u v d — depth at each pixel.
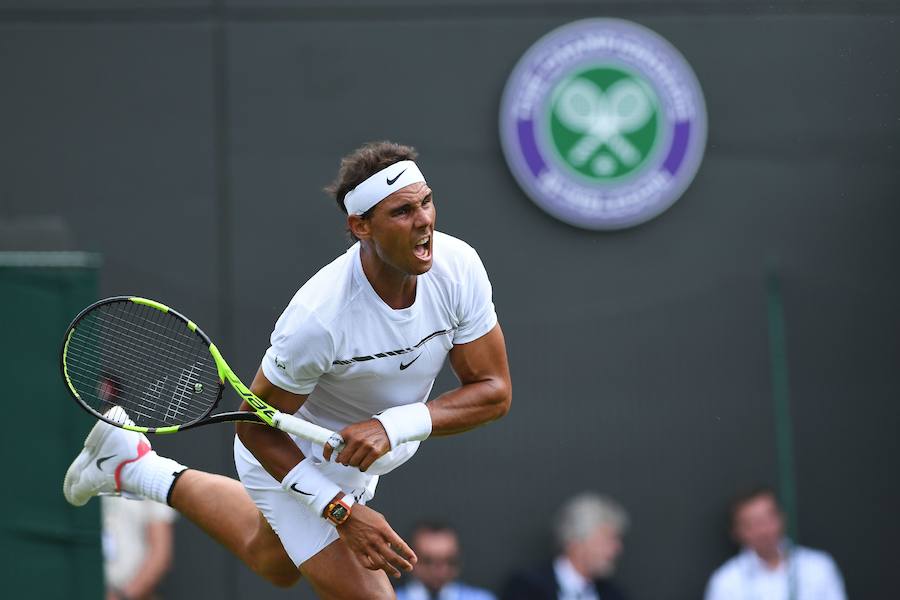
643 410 34.22
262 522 18.67
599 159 34.66
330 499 16.45
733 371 34.47
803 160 35.16
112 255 34.28
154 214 34.41
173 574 32.16
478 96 34.78
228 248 34.44
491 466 33.38
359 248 15.94
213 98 34.66
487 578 32.78
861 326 34.72
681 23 35.09
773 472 34.16
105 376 20.02
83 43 34.50
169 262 34.31
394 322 15.91
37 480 24.97
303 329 15.72
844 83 35.22
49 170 34.38
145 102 34.53
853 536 34.09
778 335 34.56
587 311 34.50
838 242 35.00
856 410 34.47
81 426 24.95
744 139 35.12
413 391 16.80
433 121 34.75
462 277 16.17
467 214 34.66
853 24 35.22
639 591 33.34
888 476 34.34
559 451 33.75
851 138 35.16
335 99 34.75
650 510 33.75
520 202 34.72
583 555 32.03
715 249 34.91
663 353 34.53
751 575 32.62
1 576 24.88
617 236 34.75
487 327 16.53
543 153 34.56
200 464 32.97
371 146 15.57
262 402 16.25
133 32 34.59
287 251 34.50
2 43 34.34
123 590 30.62
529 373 34.19
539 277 34.59
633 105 34.75
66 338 16.69
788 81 35.19
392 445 16.08
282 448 16.69
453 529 32.91
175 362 22.73
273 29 34.72
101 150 34.44
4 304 24.94
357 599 17.41
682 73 34.75
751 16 35.22
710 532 33.66
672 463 34.03
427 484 33.00
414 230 15.37
